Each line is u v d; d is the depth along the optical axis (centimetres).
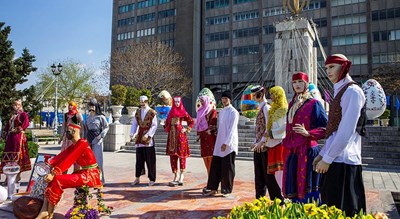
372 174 857
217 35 5269
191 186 668
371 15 4116
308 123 354
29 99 1670
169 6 5781
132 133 699
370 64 4053
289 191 356
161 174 825
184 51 5434
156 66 3847
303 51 1733
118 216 443
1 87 1528
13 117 655
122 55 4106
